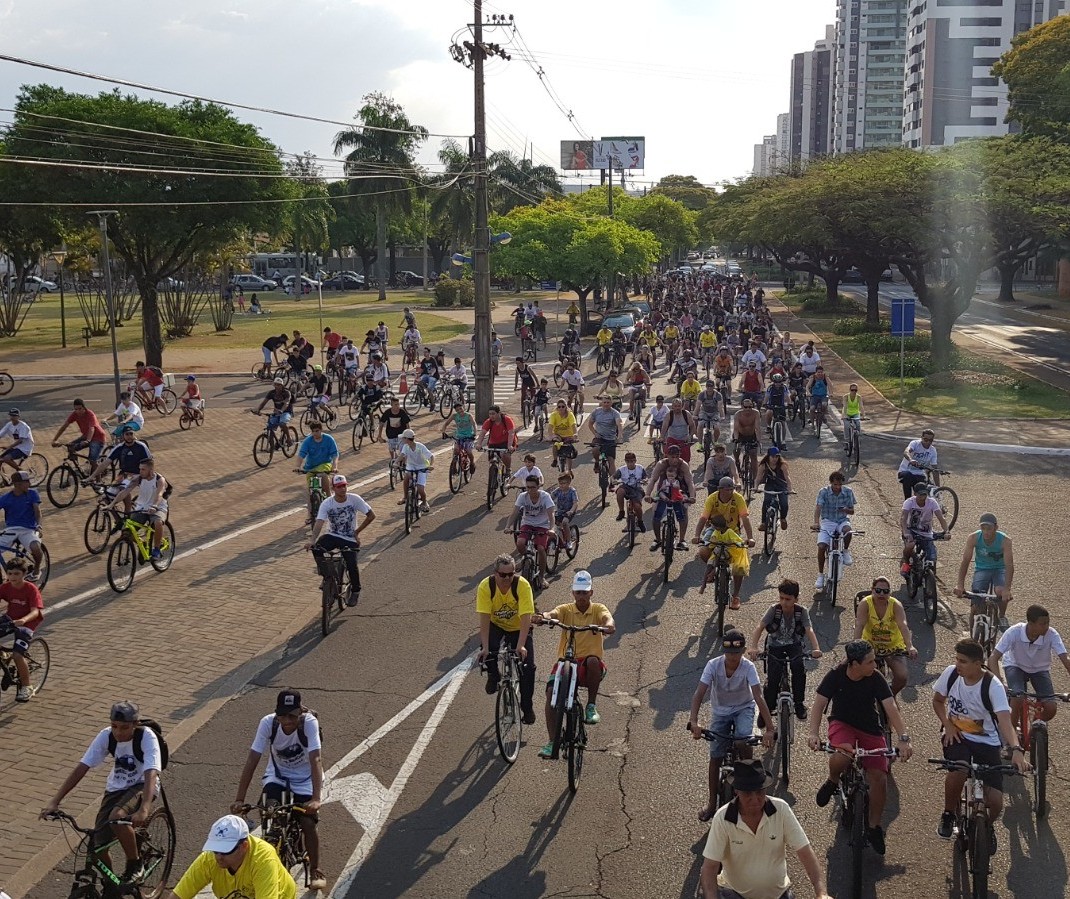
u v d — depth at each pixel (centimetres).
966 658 798
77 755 1022
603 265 5956
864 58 19488
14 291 6278
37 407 3516
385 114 8656
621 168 14025
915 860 814
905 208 3938
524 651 978
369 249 11819
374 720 1095
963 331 5988
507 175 10738
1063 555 1705
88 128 4066
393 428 2297
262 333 6206
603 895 771
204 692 1180
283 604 1505
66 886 802
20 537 1572
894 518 1984
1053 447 2656
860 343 4978
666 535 1584
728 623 1380
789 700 945
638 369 3092
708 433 2433
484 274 3114
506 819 886
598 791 933
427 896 773
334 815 898
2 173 4062
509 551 1770
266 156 4362
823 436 2909
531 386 3108
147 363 4472
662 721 1078
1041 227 3769
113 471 1961
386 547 1814
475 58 3031
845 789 817
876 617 1004
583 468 2491
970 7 14200
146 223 4081
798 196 4616
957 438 2809
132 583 1603
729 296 7862
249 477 2423
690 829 864
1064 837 845
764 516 1727
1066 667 929
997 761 796
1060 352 4931
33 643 1184
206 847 604
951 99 14438
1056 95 5697
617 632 1356
